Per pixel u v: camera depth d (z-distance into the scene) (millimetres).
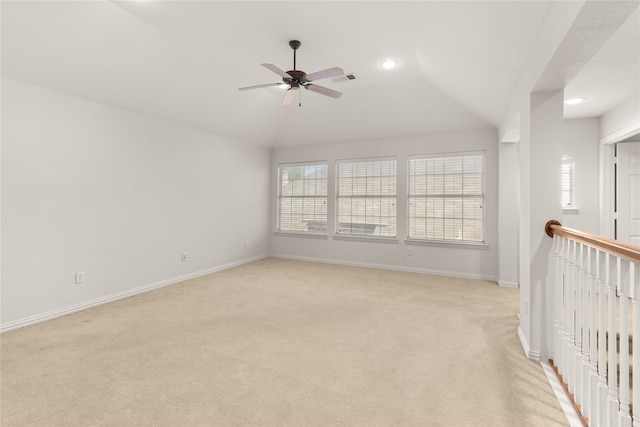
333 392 1975
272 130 6035
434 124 5027
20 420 1695
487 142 4867
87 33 2846
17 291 2965
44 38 2730
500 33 2297
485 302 3760
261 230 6480
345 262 5953
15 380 2070
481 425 1688
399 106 4863
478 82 3410
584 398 1702
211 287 4379
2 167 2865
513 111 3174
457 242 5047
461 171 5090
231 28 3025
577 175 4391
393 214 5586
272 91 4895
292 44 3262
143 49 3242
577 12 1503
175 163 4598
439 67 3580
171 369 2229
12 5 2424
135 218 4051
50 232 3207
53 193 3229
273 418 1734
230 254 5680
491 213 4844
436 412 1790
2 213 2871
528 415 1762
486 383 2074
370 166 5797
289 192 6582
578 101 3676
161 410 1790
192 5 2660
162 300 3801
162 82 3781
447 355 2453
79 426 1659
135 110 3994
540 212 2352
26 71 2918
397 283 4621
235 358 2395
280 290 4230
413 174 5434
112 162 3771
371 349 2553
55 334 2809
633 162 4039
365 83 4484
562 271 2141
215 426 1670
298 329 2949
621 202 4094
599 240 1424
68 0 2523
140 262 4121
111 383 2049
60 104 3266
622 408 1295
